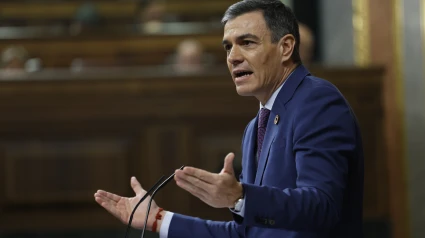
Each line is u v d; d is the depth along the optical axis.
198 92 15.55
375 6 17.31
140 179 15.52
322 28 22.16
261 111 7.33
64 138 15.61
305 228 6.05
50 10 30.61
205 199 5.96
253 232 7.18
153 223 7.43
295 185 6.65
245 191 5.96
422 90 16.08
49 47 23.66
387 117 16.09
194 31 23.92
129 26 27.11
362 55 18.17
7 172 15.50
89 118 15.59
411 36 16.23
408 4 16.33
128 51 23.58
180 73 15.58
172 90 15.57
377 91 15.87
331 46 21.12
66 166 15.53
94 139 15.59
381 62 16.88
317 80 6.98
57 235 15.46
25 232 15.45
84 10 26.30
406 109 16.08
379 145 15.92
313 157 6.37
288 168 6.70
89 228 15.42
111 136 15.61
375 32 17.30
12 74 16.05
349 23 19.48
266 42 6.95
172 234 7.42
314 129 6.54
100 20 28.36
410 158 15.96
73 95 15.61
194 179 5.86
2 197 15.46
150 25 24.88
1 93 15.58
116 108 15.59
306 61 16.98
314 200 6.04
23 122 15.61
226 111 15.55
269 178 6.78
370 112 15.87
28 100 15.58
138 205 7.30
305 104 6.73
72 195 15.46
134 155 15.55
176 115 15.55
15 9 30.48
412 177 15.96
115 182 15.49
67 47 23.62
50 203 15.49
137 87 15.59
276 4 7.04
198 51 19.05
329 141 6.47
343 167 6.43
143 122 15.58
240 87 7.07
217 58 23.72
